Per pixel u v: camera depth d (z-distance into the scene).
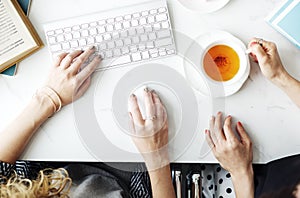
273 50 0.96
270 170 1.04
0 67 1.04
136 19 1.02
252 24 1.01
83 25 1.04
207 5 1.01
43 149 1.06
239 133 1.02
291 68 1.01
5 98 1.08
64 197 0.98
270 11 1.00
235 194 1.07
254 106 1.01
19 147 1.04
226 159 1.03
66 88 1.04
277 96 1.00
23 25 1.03
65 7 1.05
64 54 1.05
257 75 1.01
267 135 1.01
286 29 0.98
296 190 1.01
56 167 1.16
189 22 1.02
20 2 1.06
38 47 1.04
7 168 1.03
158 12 1.02
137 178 1.15
